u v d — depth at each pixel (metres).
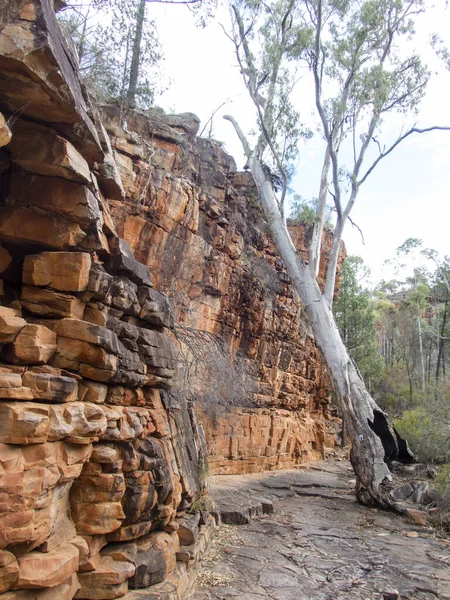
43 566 4.04
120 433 5.24
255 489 14.80
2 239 5.01
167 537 6.16
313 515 12.32
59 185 4.90
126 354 5.60
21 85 3.96
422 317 49.88
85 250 5.22
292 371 23.73
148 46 13.46
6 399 4.02
